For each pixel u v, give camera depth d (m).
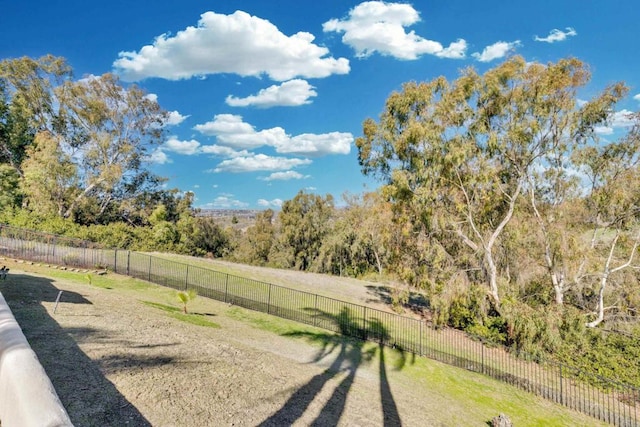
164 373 6.47
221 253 52.66
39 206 27.16
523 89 16.67
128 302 12.16
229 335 11.38
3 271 11.64
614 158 16.98
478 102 17.72
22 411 2.00
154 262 20.12
